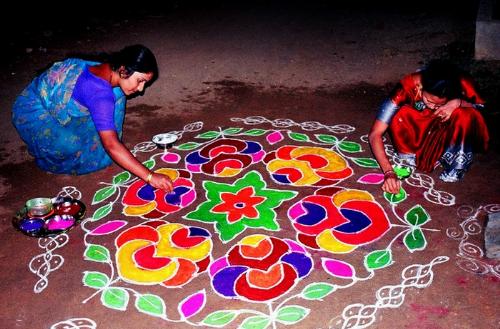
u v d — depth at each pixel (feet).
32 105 13.64
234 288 10.46
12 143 16.34
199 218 12.53
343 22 28.04
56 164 14.29
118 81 12.27
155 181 12.26
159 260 11.27
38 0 34.42
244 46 24.70
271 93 19.49
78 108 13.05
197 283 10.63
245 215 12.57
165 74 21.49
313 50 23.89
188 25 28.35
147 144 16.05
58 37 26.89
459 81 12.06
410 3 31.01
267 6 31.81
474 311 9.70
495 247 11.09
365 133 16.20
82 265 11.20
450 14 28.14
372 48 23.86
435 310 9.77
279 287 10.44
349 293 10.25
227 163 14.82
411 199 12.94
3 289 10.60
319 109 18.03
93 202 13.30
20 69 22.48
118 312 10.02
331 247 11.45
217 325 9.66
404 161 14.26
